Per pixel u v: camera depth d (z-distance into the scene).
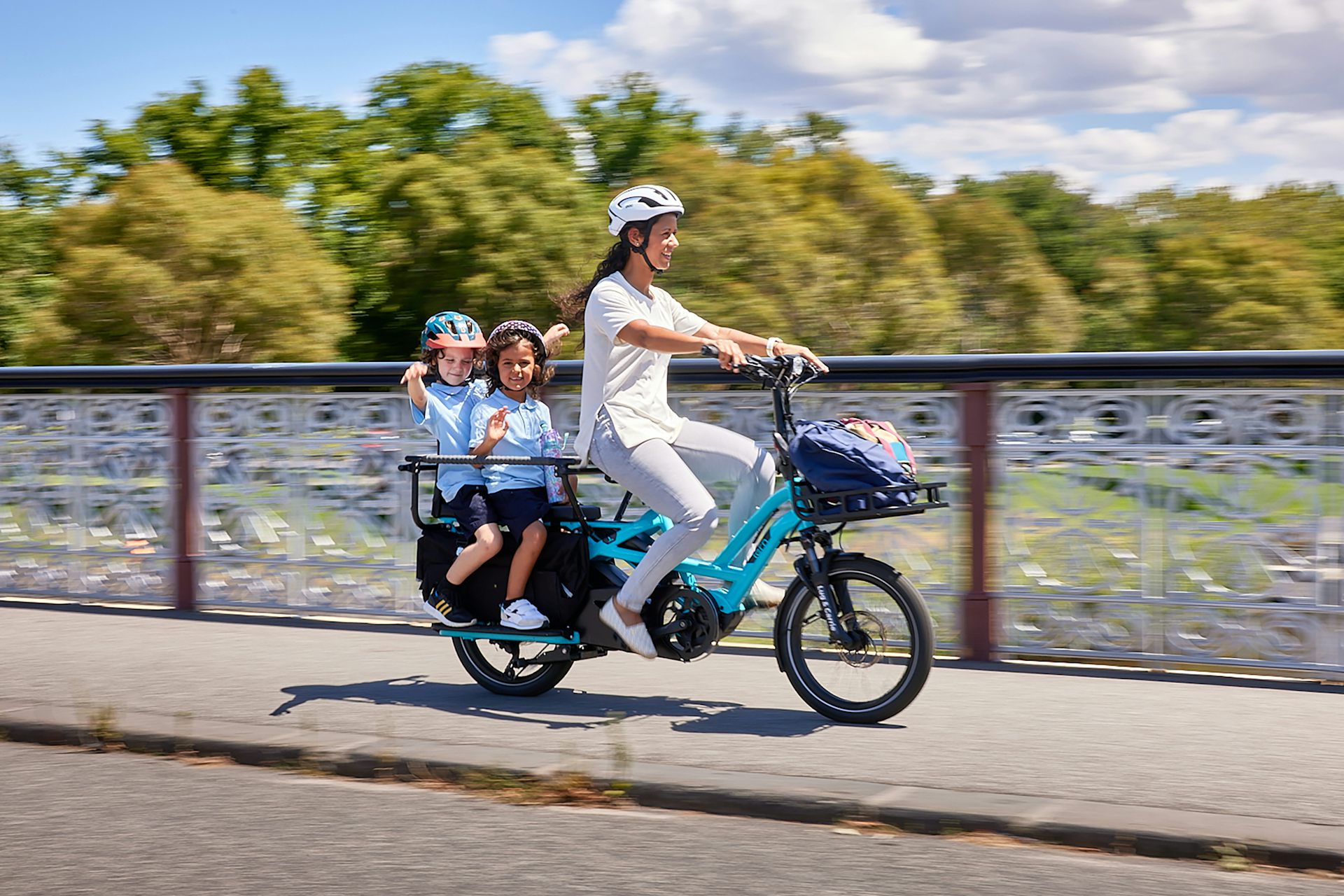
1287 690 5.30
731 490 5.86
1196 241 35.00
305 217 41.12
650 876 3.54
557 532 5.24
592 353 5.00
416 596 6.91
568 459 5.11
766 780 4.15
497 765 4.36
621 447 4.94
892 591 4.84
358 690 5.46
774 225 24.72
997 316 30.27
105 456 7.52
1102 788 4.06
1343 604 5.39
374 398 6.92
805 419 6.11
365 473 6.97
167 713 5.09
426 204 30.06
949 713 4.98
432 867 3.62
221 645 6.38
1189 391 5.54
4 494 7.77
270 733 4.78
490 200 30.00
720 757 4.43
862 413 6.02
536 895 3.41
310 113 42.28
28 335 27.59
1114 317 34.91
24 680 5.64
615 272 5.06
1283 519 5.45
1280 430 5.43
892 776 4.19
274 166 42.12
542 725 4.89
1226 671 5.68
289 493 7.13
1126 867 3.60
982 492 5.82
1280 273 33.59
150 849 3.79
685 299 24.62
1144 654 5.68
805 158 27.27
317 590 7.09
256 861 3.68
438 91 42.09
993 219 30.48
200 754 4.74
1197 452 5.55
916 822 3.88
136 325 26.72
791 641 5.05
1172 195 53.38
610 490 6.52
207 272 27.02
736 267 24.81
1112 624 5.71
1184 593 5.61
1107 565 5.70
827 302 24.73
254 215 27.58
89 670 5.85
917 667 4.79
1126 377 5.54
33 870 3.63
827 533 4.97
